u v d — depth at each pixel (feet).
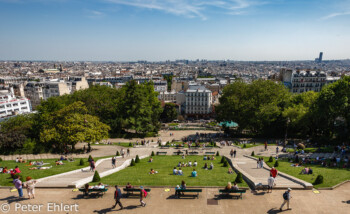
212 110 575.79
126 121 306.76
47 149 222.69
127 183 105.29
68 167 154.10
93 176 117.60
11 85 604.08
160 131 381.40
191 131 378.73
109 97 341.21
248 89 314.55
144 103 318.45
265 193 99.55
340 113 233.96
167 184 110.32
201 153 215.72
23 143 219.00
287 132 301.84
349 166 143.95
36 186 107.24
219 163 167.94
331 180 111.55
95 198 97.45
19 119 253.03
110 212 87.25
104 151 228.63
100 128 230.07
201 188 105.60
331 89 240.73
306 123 259.39
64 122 220.43
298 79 486.38
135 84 312.29
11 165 162.20
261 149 223.10
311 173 125.59
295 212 85.40
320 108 236.22
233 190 94.63
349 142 226.38
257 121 282.77
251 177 115.34
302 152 192.65
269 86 307.37
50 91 582.35
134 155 211.20
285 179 115.85
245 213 85.56
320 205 89.71
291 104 319.27
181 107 602.03
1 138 211.00
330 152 193.16
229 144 250.16
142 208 89.92
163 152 214.69
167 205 91.66
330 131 265.13
